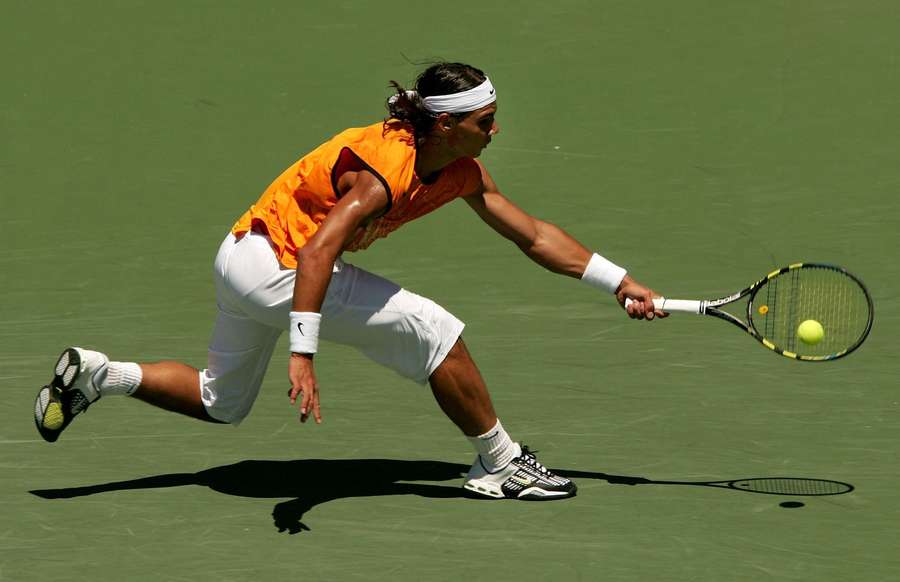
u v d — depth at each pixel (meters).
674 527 18.61
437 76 18.95
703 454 21.52
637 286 20.70
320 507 19.58
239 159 41.22
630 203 37.47
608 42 46.81
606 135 41.62
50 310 30.78
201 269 33.75
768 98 43.16
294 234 19.17
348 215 18.53
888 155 39.56
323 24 48.66
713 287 31.56
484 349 27.44
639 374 25.64
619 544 18.06
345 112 43.44
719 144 40.84
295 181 19.31
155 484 20.55
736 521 18.80
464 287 32.09
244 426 23.22
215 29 48.66
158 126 43.28
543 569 17.28
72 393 20.00
